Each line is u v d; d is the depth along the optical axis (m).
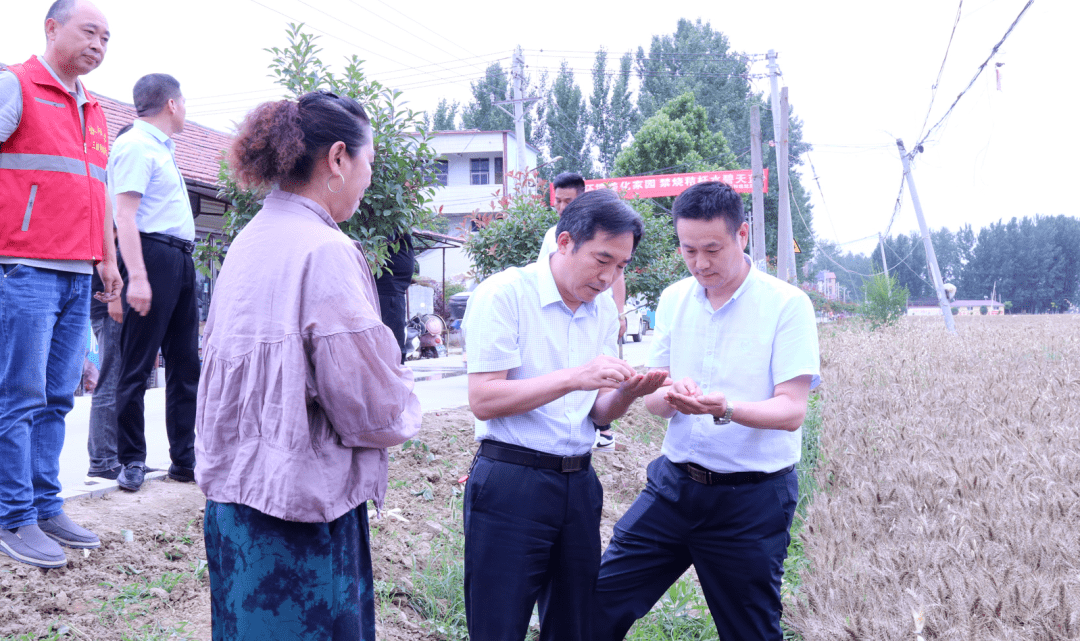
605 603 2.71
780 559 2.56
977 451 5.28
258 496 1.62
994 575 3.16
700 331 2.65
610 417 2.47
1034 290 116.88
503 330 2.29
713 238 2.40
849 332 17.92
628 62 55.94
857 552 3.65
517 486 2.30
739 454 2.50
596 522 2.47
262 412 1.65
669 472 2.67
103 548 3.37
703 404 2.32
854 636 2.96
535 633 3.54
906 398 7.36
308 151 1.74
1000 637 2.83
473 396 2.27
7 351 2.96
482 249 8.83
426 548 4.29
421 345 17.05
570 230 2.27
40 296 3.01
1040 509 3.93
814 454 6.26
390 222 5.10
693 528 2.60
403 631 3.48
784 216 18.88
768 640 2.56
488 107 55.91
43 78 3.06
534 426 2.31
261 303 1.67
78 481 4.03
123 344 3.87
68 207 3.10
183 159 11.88
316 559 1.69
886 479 4.66
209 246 5.63
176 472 4.23
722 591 2.60
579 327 2.46
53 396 3.21
